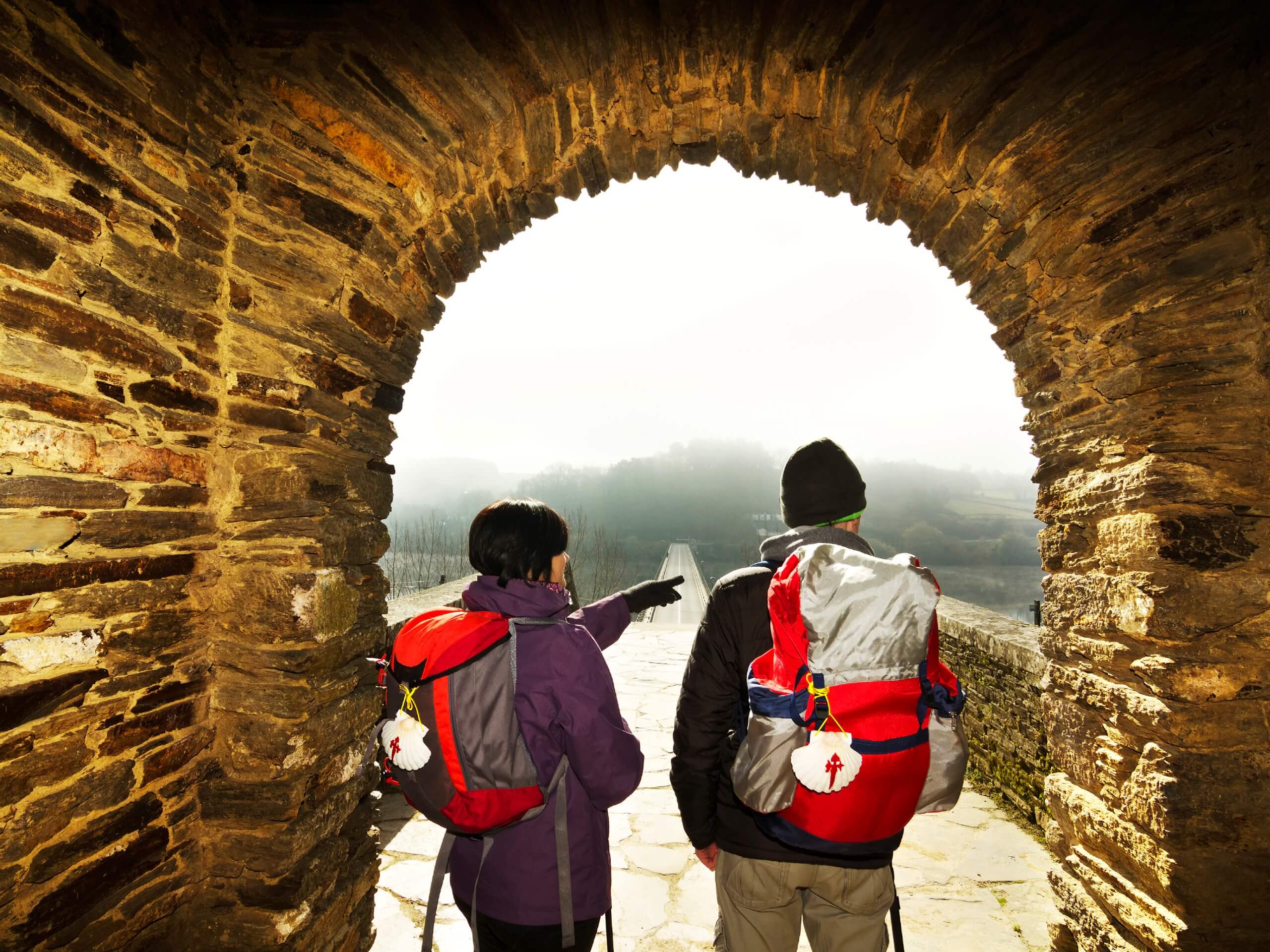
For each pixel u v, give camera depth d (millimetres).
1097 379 2008
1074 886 2174
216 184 1864
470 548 1571
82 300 1490
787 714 1274
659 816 3680
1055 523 2244
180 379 1758
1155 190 1800
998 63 1947
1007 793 3672
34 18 1382
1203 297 1752
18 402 1350
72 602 1469
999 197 2078
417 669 1378
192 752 1801
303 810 1891
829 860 1357
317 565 1913
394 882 2889
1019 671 3555
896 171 2291
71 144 1459
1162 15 1744
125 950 1620
